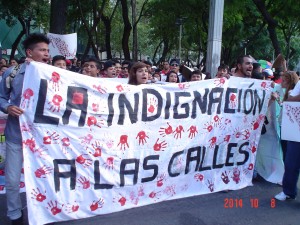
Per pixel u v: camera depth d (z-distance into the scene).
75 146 3.76
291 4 16.58
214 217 4.20
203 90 4.66
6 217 3.98
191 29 26.41
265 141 5.62
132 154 4.15
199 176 4.76
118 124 4.02
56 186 3.67
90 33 19.09
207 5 19.77
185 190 4.64
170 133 4.41
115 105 4.00
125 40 19.98
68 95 3.71
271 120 5.51
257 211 4.42
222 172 4.98
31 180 3.53
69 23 22.66
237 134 5.03
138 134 4.17
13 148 3.52
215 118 4.80
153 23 28.64
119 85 4.04
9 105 3.41
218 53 9.73
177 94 4.45
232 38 26.31
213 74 9.73
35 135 3.55
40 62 3.59
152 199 4.36
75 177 3.78
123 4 19.48
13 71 3.59
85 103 3.80
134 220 4.03
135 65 4.80
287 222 4.17
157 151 4.33
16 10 17.50
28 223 3.75
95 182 3.90
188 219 4.11
